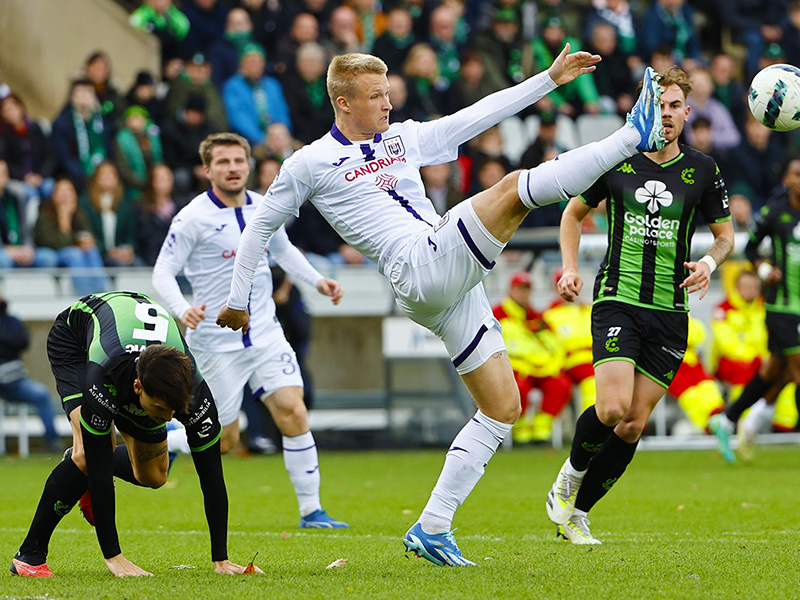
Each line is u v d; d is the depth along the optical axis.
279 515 25.25
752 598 12.92
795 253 33.94
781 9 66.69
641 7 64.62
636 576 14.64
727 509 24.80
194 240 23.84
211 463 15.10
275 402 23.48
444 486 16.12
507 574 14.91
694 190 19.44
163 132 49.41
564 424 45.94
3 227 45.09
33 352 42.72
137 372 14.03
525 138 56.66
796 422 45.91
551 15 59.56
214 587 13.95
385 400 44.53
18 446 43.97
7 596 13.50
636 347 19.02
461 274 15.27
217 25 56.44
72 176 47.38
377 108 16.12
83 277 42.91
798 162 33.59
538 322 43.59
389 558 17.09
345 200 16.20
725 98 58.97
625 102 57.62
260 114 50.62
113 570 15.25
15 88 52.66
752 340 43.94
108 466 14.97
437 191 48.72
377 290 44.28
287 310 40.69
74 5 54.50
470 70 54.12
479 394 16.22
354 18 54.09
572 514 19.50
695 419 41.22
